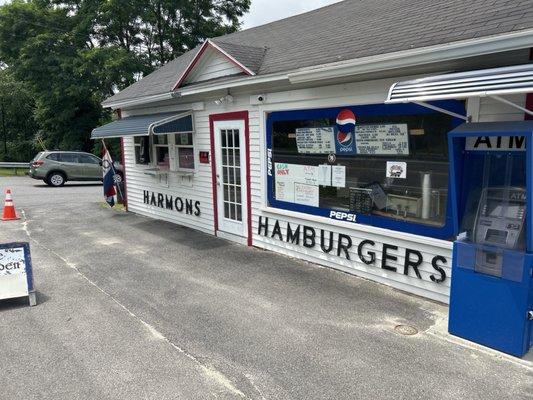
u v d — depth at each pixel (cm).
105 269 663
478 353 394
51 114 2542
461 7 523
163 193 1027
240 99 743
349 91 562
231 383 357
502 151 389
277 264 669
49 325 468
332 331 444
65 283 601
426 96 388
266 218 736
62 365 387
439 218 500
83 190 1709
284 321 470
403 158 527
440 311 485
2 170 2645
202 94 834
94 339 435
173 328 457
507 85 343
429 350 402
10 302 534
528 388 343
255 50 756
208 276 622
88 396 342
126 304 524
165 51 2530
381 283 572
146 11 2345
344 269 621
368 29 616
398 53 462
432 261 507
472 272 401
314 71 550
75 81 2289
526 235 367
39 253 757
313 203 652
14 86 2916
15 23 2373
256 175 739
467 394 337
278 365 382
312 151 638
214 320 475
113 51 2211
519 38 378
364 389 345
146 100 954
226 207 831
